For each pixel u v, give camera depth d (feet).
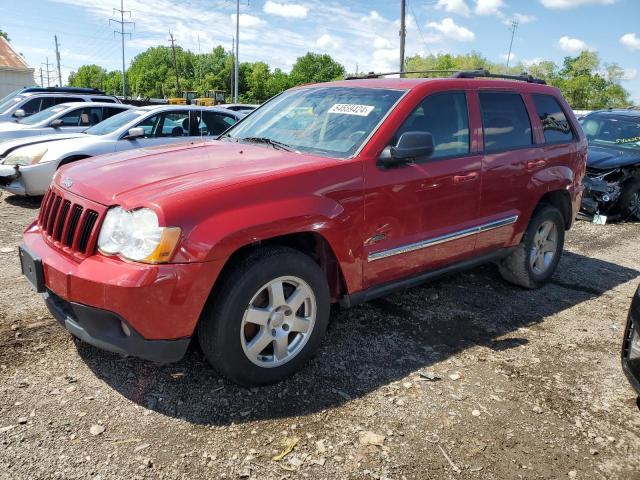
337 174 10.80
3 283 14.73
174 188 9.35
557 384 11.27
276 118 14.26
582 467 8.75
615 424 9.99
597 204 28.17
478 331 13.64
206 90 342.23
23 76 118.73
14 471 7.84
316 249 11.21
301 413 9.65
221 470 8.15
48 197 11.18
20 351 11.08
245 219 9.34
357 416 9.67
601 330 14.20
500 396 10.65
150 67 423.23
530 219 16.07
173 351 9.14
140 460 8.24
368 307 14.65
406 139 11.25
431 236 12.80
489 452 8.95
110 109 38.50
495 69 197.16
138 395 9.87
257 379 10.13
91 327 9.17
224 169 10.40
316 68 373.40
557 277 18.56
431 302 15.34
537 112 16.19
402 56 94.89
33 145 26.68
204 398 9.90
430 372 11.37
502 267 16.76
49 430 8.76
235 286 9.42
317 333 10.91
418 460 8.64
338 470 8.31
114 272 8.77
